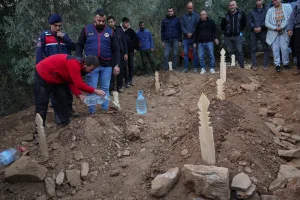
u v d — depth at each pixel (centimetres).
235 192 288
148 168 367
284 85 661
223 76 638
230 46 835
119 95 712
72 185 356
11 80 691
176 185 315
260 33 794
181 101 630
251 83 657
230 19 805
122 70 724
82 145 410
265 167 332
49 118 545
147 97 688
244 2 1096
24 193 351
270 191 299
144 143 443
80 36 495
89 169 380
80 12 775
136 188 338
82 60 407
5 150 436
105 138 433
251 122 419
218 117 403
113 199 329
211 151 314
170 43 889
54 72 415
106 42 494
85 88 409
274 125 455
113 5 920
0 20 688
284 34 743
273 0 731
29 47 689
